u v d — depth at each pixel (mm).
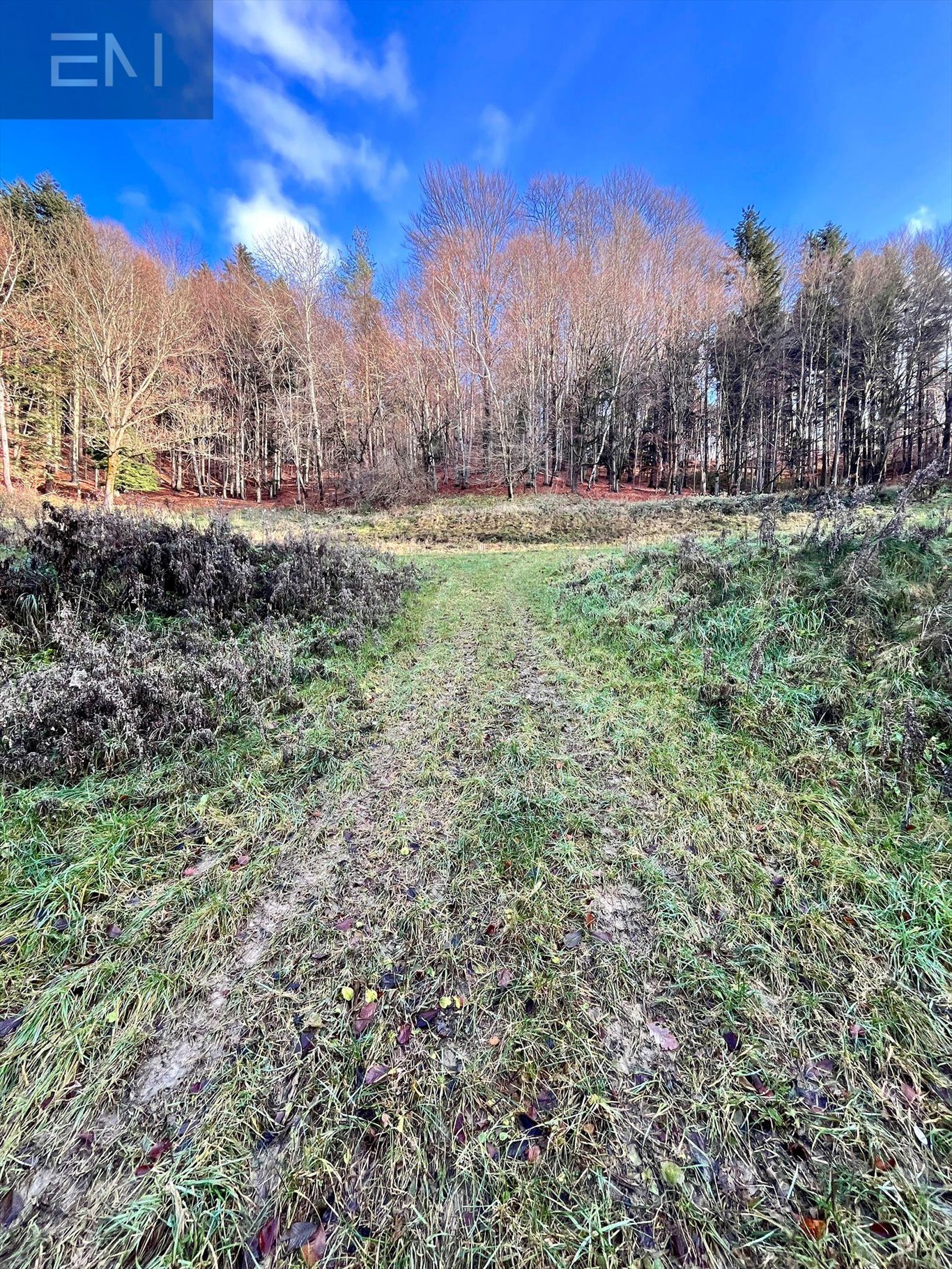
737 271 31641
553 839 2637
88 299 18984
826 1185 1329
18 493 18250
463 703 4309
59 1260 1208
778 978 1860
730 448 31594
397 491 26469
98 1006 1756
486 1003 1811
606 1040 1679
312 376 26922
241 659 4250
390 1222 1274
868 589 3980
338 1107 1500
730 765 3084
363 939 2080
